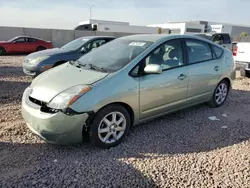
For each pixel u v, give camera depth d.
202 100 4.76
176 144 3.52
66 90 3.07
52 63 7.14
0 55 16.45
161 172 2.81
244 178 2.73
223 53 5.10
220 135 3.86
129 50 3.85
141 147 3.40
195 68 4.32
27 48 17.55
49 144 3.40
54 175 2.71
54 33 22.50
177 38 4.19
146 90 3.56
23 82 7.20
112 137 3.39
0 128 3.86
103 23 33.56
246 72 8.52
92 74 3.38
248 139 3.73
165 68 3.87
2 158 3.03
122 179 2.67
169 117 4.57
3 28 20.72
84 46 7.75
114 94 3.21
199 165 2.97
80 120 3.01
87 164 2.95
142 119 3.72
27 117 3.22
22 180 2.61
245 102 5.66
